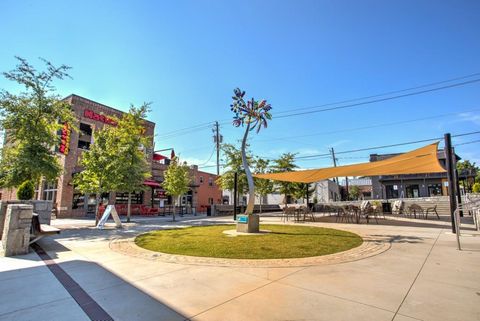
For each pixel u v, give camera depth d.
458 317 3.26
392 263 5.81
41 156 12.97
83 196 21.52
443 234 9.89
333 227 12.79
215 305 3.67
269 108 11.21
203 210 34.84
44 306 3.69
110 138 16.17
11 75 12.47
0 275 5.12
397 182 33.91
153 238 9.64
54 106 13.61
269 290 4.23
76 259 6.40
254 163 24.88
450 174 10.47
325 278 4.80
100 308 3.61
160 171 29.05
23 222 7.09
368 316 3.30
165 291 4.23
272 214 25.59
